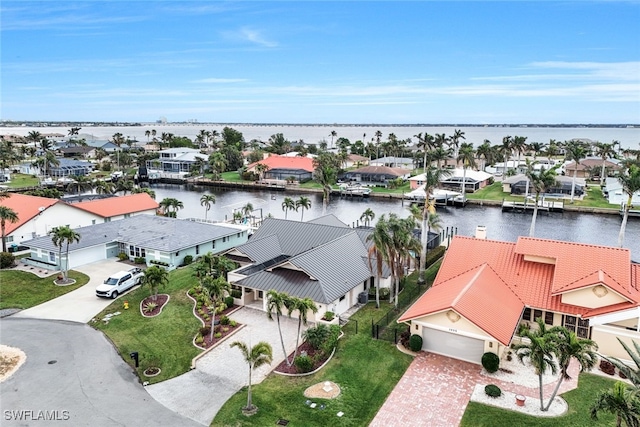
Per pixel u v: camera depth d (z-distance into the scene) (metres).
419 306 37.69
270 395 30.30
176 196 130.50
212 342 37.56
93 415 28.12
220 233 65.50
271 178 149.75
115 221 68.50
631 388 22.50
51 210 69.50
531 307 38.03
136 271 51.78
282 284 42.66
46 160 143.88
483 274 40.34
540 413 28.03
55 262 57.16
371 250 45.12
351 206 113.19
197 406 29.22
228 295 45.25
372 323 39.00
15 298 47.66
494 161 174.12
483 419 27.58
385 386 31.34
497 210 108.12
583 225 92.38
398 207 110.88
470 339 34.50
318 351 35.66
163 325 40.91
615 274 37.28
